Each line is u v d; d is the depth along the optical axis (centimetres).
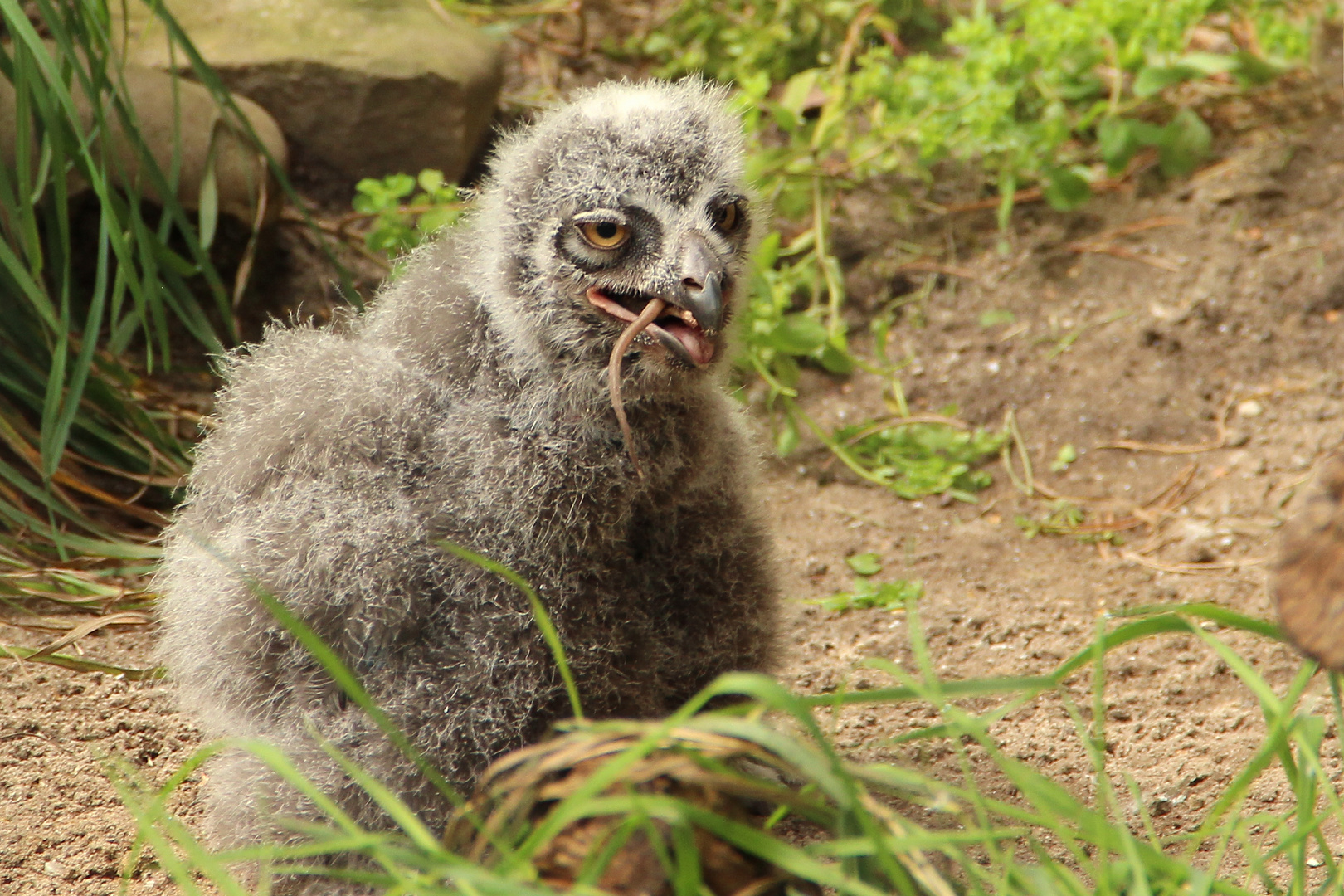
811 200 1253
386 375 637
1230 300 1162
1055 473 1068
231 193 1080
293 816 598
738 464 671
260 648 617
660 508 634
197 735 738
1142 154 1321
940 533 1011
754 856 468
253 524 621
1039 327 1177
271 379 675
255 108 1130
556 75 1403
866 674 830
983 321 1172
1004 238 1249
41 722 729
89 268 1063
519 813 463
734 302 659
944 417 1102
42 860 627
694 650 652
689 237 602
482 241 650
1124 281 1198
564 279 614
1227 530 974
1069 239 1245
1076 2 1331
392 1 1246
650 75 1414
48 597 842
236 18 1179
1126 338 1154
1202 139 1238
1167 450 1069
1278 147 1284
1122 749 725
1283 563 396
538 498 607
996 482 1069
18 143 839
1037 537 1002
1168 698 781
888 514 1037
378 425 623
